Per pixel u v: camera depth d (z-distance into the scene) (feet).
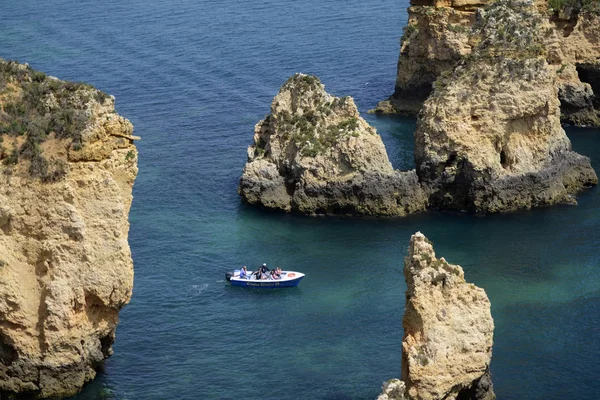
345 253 562.66
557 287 524.11
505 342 472.44
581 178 640.99
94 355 438.40
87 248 424.46
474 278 535.60
